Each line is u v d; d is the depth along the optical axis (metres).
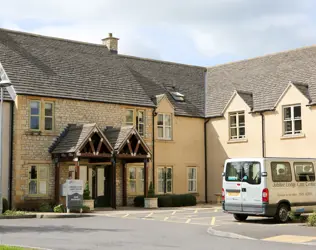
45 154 26.59
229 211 19.75
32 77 27.05
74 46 31.61
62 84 27.97
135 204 29.41
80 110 28.14
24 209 25.50
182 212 25.00
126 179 29.62
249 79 34.28
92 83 29.52
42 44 29.98
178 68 37.22
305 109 28.84
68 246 12.82
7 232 16.00
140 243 13.58
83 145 25.53
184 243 13.62
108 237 14.88
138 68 34.69
